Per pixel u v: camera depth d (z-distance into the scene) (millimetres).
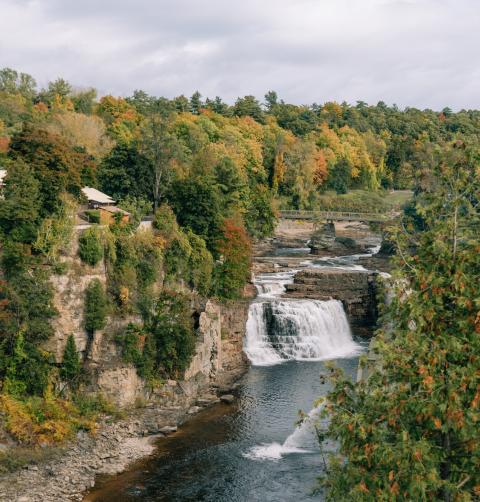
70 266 67688
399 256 28031
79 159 82625
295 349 93750
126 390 68562
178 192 97375
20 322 64812
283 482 53156
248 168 187500
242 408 71000
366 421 25531
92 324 68188
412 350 24953
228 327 90625
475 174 26094
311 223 190000
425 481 22766
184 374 74500
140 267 75875
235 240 96250
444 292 25438
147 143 111500
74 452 57875
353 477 25156
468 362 24625
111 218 81938
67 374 67000
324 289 109625
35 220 68188
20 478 52688
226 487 52500
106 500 50250
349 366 88875
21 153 72188
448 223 26297
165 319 74562
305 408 71000
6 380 63250
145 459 57750
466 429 23531
